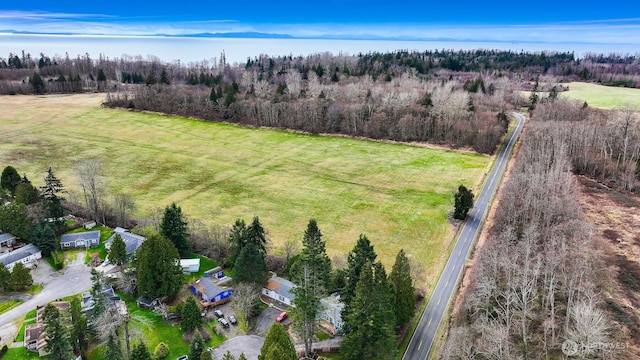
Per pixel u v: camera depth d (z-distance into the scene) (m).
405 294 63.00
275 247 87.94
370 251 64.69
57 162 133.88
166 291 66.94
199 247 83.81
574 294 61.22
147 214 98.31
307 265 59.66
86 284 71.81
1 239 81.44
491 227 95.44
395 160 139.12
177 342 60.12
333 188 118.94
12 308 65.38
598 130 128.62
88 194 105.50
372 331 52.28
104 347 57.25
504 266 64.44
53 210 86.50
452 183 120.88
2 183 100.88
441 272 79.75
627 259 76.88
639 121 128.25
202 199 111.62
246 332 62.47
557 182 94.44
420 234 94.31
